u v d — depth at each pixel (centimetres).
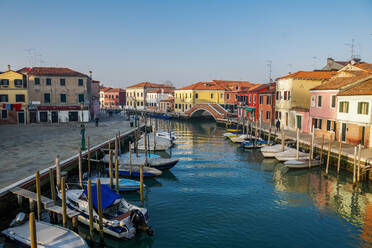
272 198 1752
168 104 8288
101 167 2233
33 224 870
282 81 4050
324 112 3086
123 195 1784
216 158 2811
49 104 4647
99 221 1217
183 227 1384
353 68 3416
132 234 1259
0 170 1777
